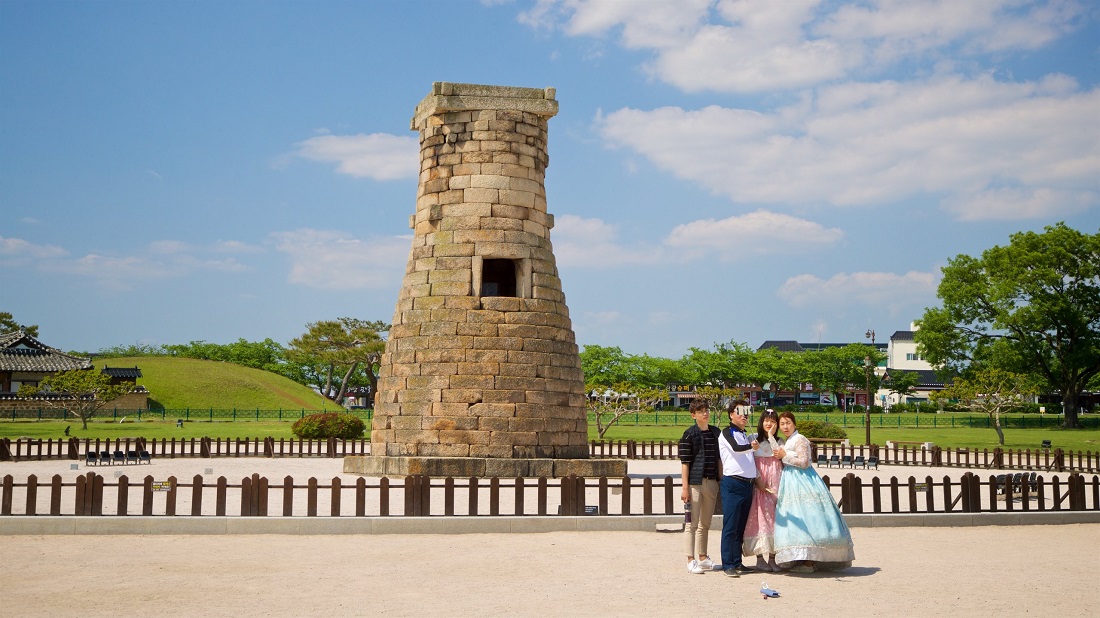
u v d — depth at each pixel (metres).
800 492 15.50
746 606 13.20
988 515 21.75
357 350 105.94
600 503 20.95
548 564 16.39
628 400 59.50
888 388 139.50
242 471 33.91
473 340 30.83
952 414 101.12
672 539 19.25
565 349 32.09
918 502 28.19
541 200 32.94
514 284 34.25
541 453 30.59
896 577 15.33
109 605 13.13
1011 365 79.38
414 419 30.59
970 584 14.79
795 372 119.75
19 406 86.81
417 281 32.19
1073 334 80.75
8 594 13.80
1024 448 58.34
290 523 19.45
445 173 32.34
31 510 19.64
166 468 35.31
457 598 13.68
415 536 19.38
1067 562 16.88
